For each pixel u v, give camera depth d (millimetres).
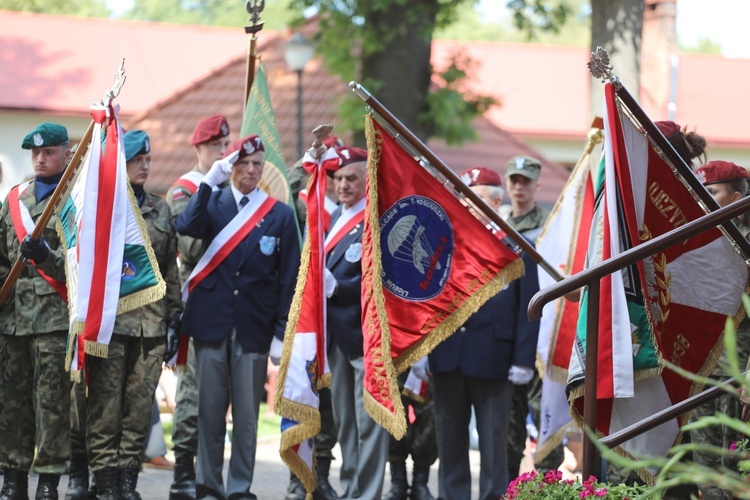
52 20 84875
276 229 20312
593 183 20719
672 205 15414
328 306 20125
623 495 12578
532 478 13297
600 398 14898
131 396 19469
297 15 47781
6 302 19094
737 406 16047
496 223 16969
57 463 18766
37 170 19344
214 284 20000
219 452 19938
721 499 16328
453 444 20172
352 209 20656
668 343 15383
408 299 17047
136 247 18703
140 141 19656
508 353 19906
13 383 19078
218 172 19922
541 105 85875
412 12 44719
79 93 78688
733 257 15492
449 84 46625
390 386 16531
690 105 88375
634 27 35312
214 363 19875
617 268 13359
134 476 19422
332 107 59875
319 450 21625
